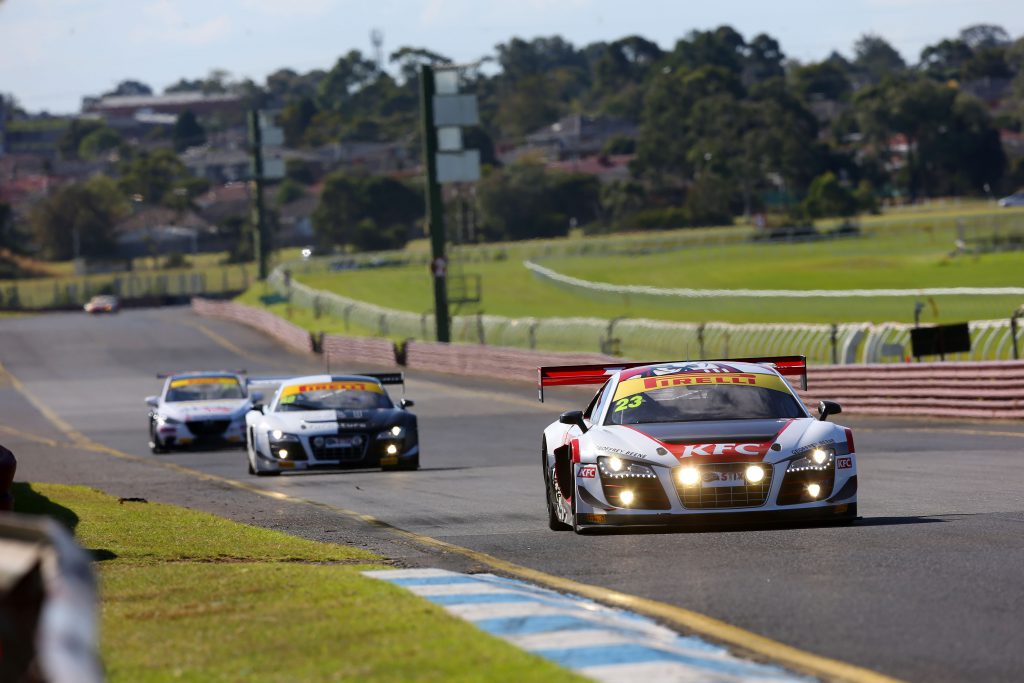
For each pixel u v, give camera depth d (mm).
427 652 22062
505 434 102938
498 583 31656
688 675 20797
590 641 23266
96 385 198125
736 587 31188
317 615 25719
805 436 41125
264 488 66562
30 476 77688
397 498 58844
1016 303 193250
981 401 97062
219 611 26500
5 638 12305
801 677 21781
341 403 76812
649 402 43969
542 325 192375
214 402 102125
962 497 49906
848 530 40438
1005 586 30453
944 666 22969
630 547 38688
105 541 40594
